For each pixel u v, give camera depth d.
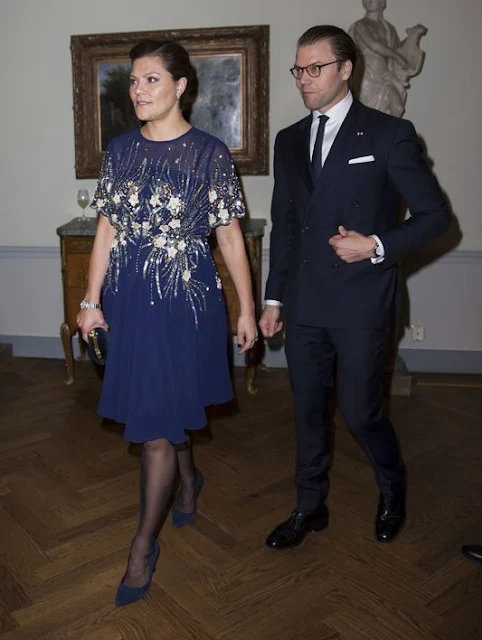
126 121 4.38
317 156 2.26
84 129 4.41
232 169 2.25
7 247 4.68
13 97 4.47
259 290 4.14
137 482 3.06
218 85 4.26
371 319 2.26
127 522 2.74
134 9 4.26
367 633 2.12
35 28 4.36
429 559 2.49
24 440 3.49
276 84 4.25
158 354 2.17
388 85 3.88
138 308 2.18
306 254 2.31
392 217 2.28
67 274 4.18
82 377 4.41
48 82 4.42
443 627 2.14
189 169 2.16
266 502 2.90
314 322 2.31
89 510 2.82
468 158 4.20
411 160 2.16
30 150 4.54
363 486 3.03
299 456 2.55
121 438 3.51
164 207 2.14
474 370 4.49
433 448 3.41
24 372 4.52
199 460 3.28
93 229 4.07
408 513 2.80
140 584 2.25
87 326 2.30
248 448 3.42
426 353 4.51
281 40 4.19
